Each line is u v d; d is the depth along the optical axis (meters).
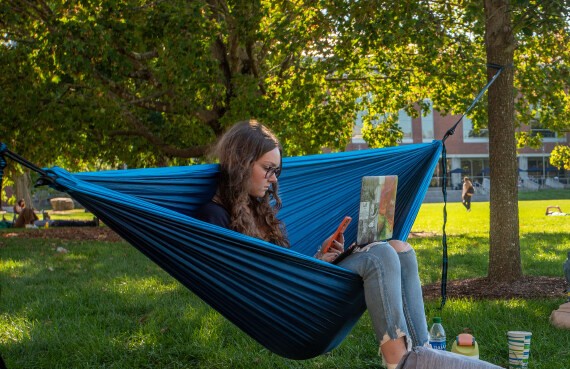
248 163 3.50
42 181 3.00
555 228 18.81
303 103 13.31
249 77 14.73
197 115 16.84
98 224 24.97
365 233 3.52
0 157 2.88
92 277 9.83
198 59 13.38
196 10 13.27
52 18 14.21
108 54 13.75
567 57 11.91
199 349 5.33
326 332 3.43
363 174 4.47
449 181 60.62
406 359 3.22
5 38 16.80
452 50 12.98
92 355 5.30
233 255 3.16
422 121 58.66
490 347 5.20
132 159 21.77
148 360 5.17
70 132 17.44
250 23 13.40
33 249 14.48
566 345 5.28
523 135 16.17
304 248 4.52
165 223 3.11
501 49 8.25
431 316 6.27
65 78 16.97
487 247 13.66
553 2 7.71
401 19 9.59
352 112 16.17
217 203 3.59
